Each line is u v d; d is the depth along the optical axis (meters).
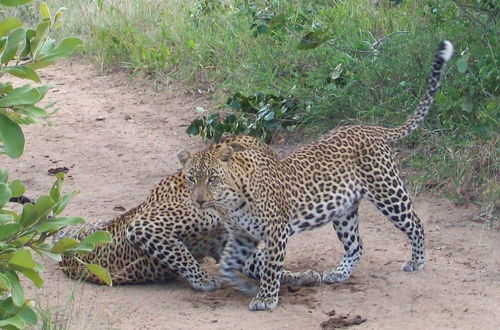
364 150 9.89
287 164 9.57
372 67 14.17
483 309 8.85
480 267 9.91
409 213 9.84
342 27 15.97
